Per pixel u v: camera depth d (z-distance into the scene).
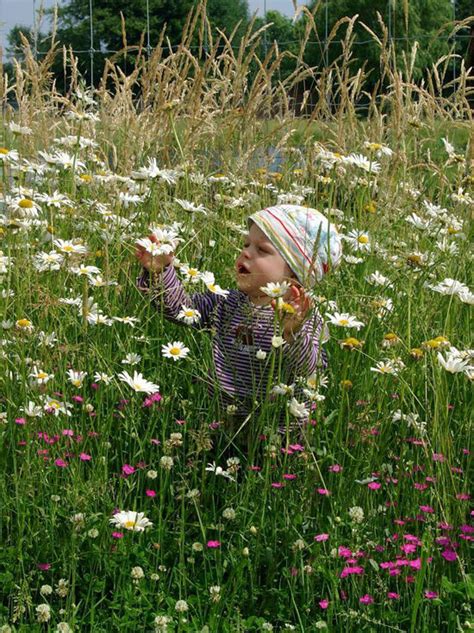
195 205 3.04
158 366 2.58
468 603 2.04
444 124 3.63
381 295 2.67
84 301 2.36
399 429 2.40
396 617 2.04
